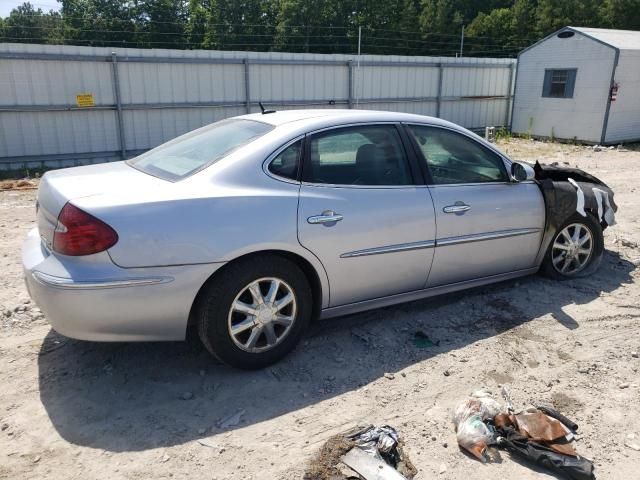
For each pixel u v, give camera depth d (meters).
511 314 4.54
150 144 14.84
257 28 54.59
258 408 3.29
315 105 17.23
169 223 3.19
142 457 2.86
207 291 3.36
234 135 3.91
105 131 14.15
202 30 53.38
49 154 13.50
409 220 3.99
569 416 3.23
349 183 3.84
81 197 3.18
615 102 17.23
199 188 3.37
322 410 3.27
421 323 4.37
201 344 4.01
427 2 56.47
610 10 51.75
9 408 3.25
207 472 2.76
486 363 3.80
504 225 4.54
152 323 3.25
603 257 5.93
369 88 18.08
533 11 56.59
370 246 3.85
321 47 53.19
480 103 20.64
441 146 4.34
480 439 2.94
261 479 2.71
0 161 12.95
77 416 3.19
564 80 18.38
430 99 19.41
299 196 3.59
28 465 2.79
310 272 3.75
